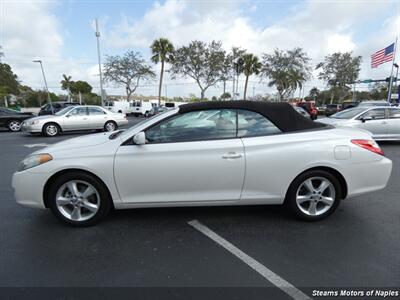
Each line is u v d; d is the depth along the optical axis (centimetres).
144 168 326
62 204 340
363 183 350
